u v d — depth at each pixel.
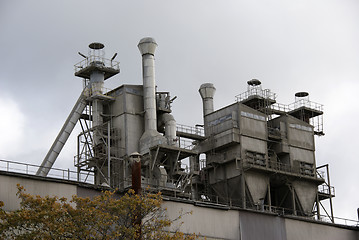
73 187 59.12
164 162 77.94
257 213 71.31
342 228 78.81
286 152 88.06
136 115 81.94
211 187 86.12
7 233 48.56
